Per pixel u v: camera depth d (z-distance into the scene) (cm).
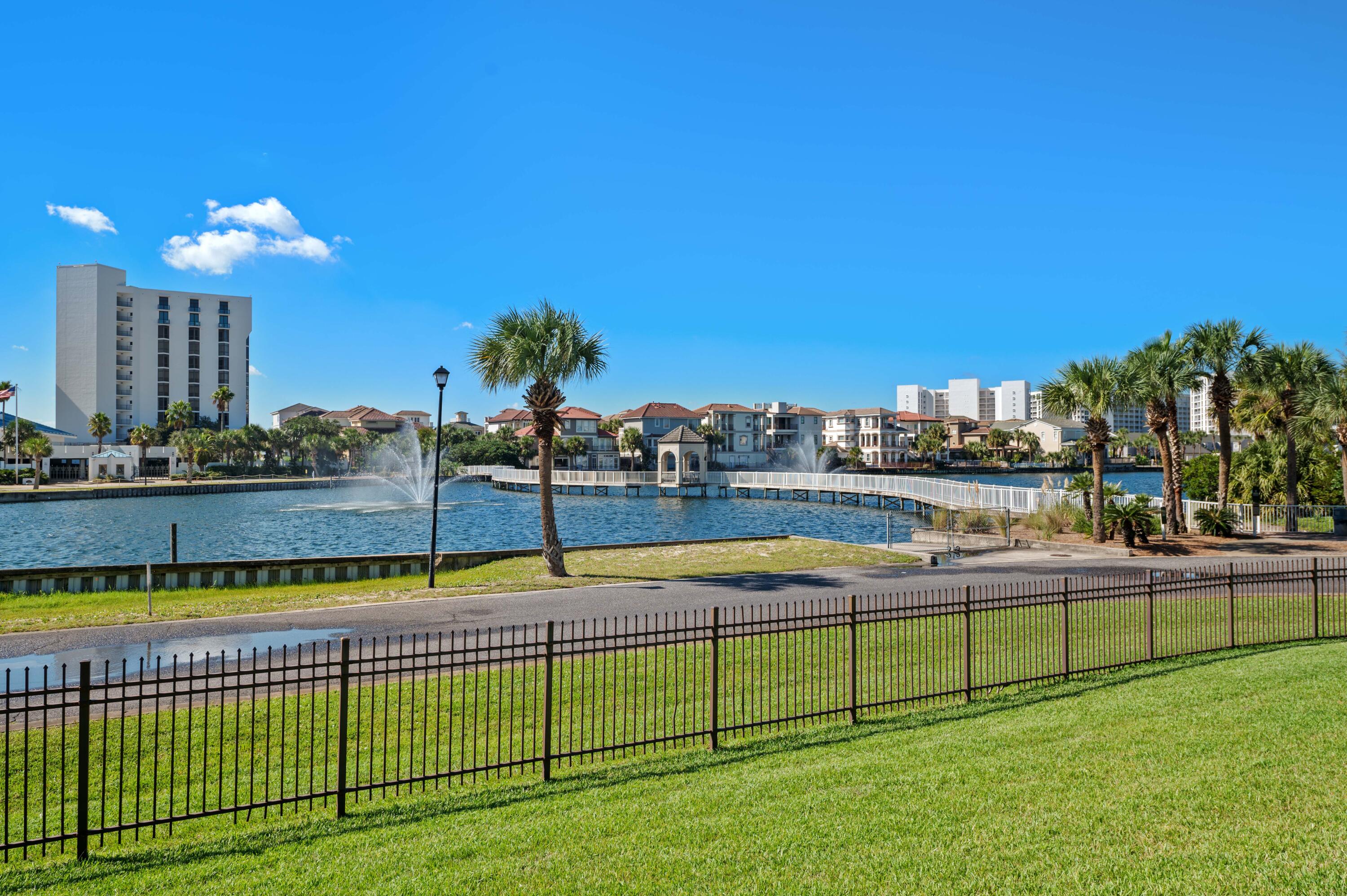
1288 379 3434
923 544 3406
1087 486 3412
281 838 677
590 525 5866
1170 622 1633
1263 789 693
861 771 789
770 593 1998
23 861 636
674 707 1044
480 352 2533
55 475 10800
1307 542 3045
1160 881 539
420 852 631
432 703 1114
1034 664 1304
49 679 1251
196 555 4072
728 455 13688
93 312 12862
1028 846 600
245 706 1090
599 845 632
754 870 580
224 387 12794
